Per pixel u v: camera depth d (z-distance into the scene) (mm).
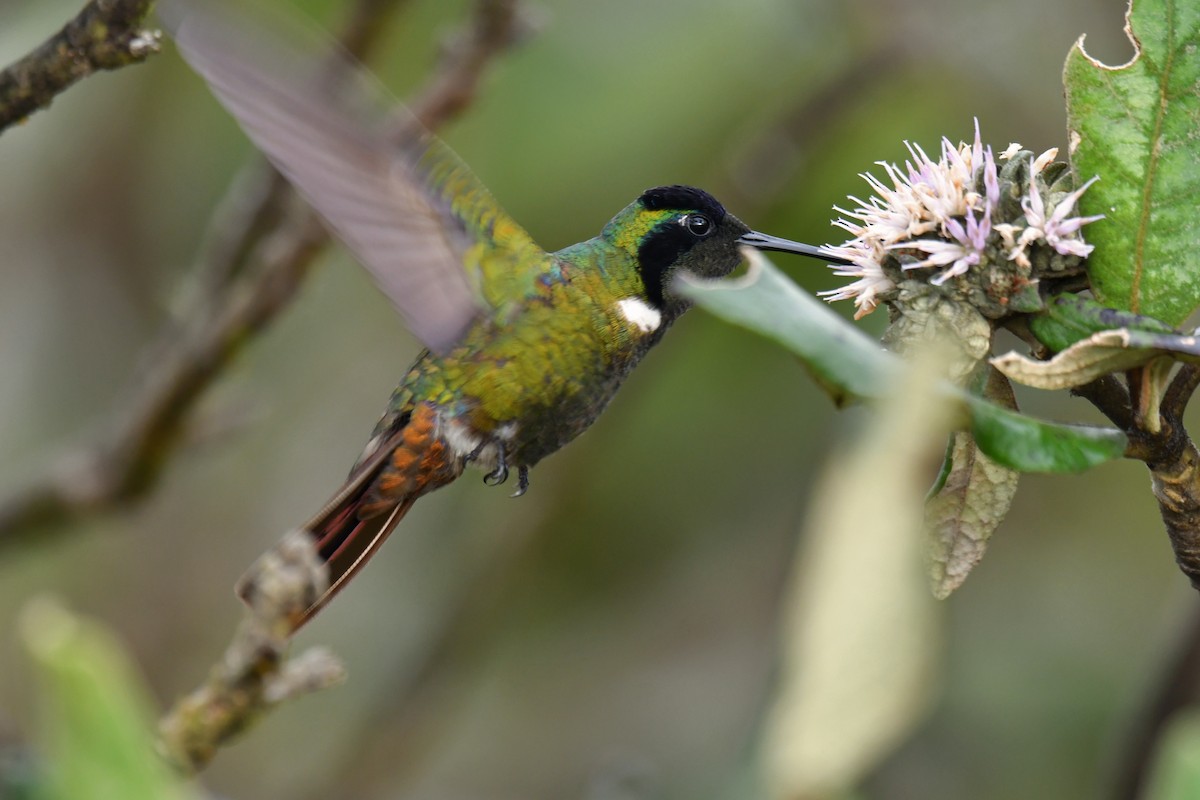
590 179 8961
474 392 5531
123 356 10672
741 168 8836
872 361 3203
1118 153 3809
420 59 9094
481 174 9000
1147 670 6320
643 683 9906
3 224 10422
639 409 9453
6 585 10398
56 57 4316
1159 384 3662
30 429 10477
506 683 10164
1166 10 3803
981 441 3416
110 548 10594
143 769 2303
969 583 9242
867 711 1921
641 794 7211
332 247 7352
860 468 1993
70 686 2291
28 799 3582
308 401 10898
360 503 5438
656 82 9023
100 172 10320
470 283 5582
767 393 9406
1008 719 8734
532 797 9836
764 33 9148
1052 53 9336
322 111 4973
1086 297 3791
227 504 10805
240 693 3799
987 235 3779
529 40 6918
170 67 9875
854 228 4008
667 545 9758
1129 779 5918
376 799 8898
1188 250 3756
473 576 9359
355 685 10297
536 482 9734
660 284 5836
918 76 9234
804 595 1976
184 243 10398
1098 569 9312
